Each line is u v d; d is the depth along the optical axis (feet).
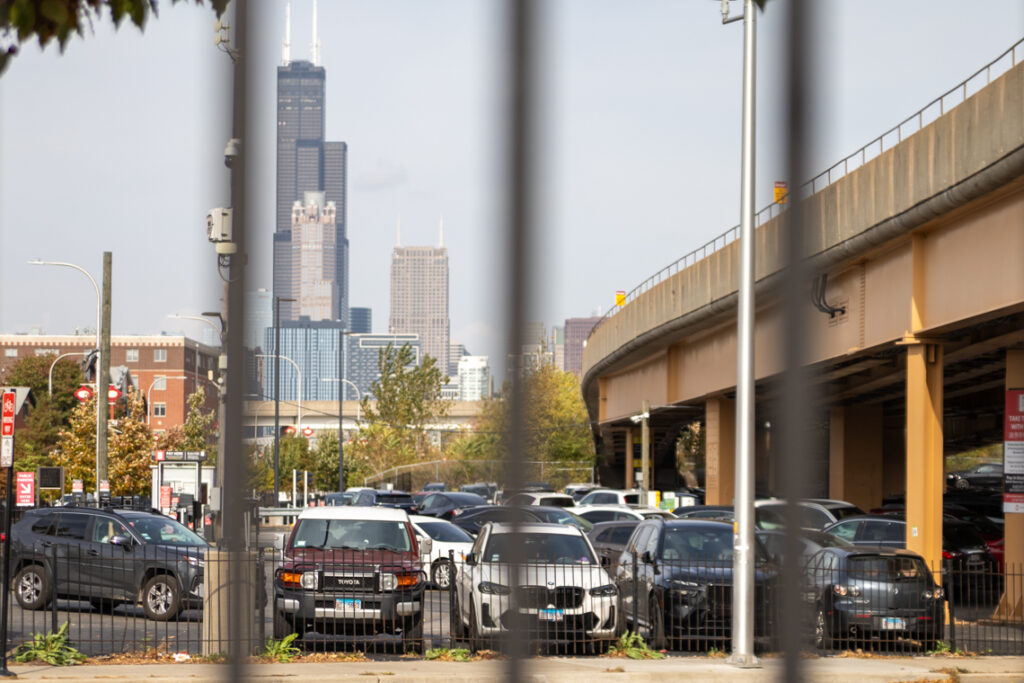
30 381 620.90
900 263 150.10
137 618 127.44
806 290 27.99
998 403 269.85
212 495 102.01
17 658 91.97
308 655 96.17
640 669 90.68
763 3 26.18
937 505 144.77
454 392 470.39
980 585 159.02
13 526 131.85
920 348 145.69
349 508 112.68
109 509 132.05
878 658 103.71
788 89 24.38
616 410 361.92
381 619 98.17
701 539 110.73
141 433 346.95
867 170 149.28
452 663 93.45
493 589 97.04
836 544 120.78
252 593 91.40
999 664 99.50
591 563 105.19
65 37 41.42
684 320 242.37
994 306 126.11
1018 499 136.46
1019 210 120.16
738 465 96.48
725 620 101.96
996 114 115.03
